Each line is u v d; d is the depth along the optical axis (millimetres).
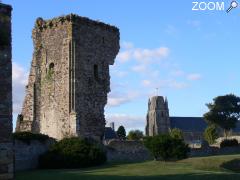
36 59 52500
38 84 52156
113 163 44469
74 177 31703
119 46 54312
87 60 50812
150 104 146375
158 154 48344
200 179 30125
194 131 138625
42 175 33781
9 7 31234
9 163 30469
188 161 44938
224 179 30500
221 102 101062
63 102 49656
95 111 50812
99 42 52125
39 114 51625
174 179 29844
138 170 36000
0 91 30484
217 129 111000
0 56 30656
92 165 41844
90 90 50625
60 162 41062
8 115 30656
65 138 43531
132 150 50406
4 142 30359
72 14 50125
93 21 51656
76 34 50156
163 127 141875
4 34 30828
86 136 49406
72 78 49406
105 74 52438
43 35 52406
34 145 42688
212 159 45281
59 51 50719
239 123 133500
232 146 65312
